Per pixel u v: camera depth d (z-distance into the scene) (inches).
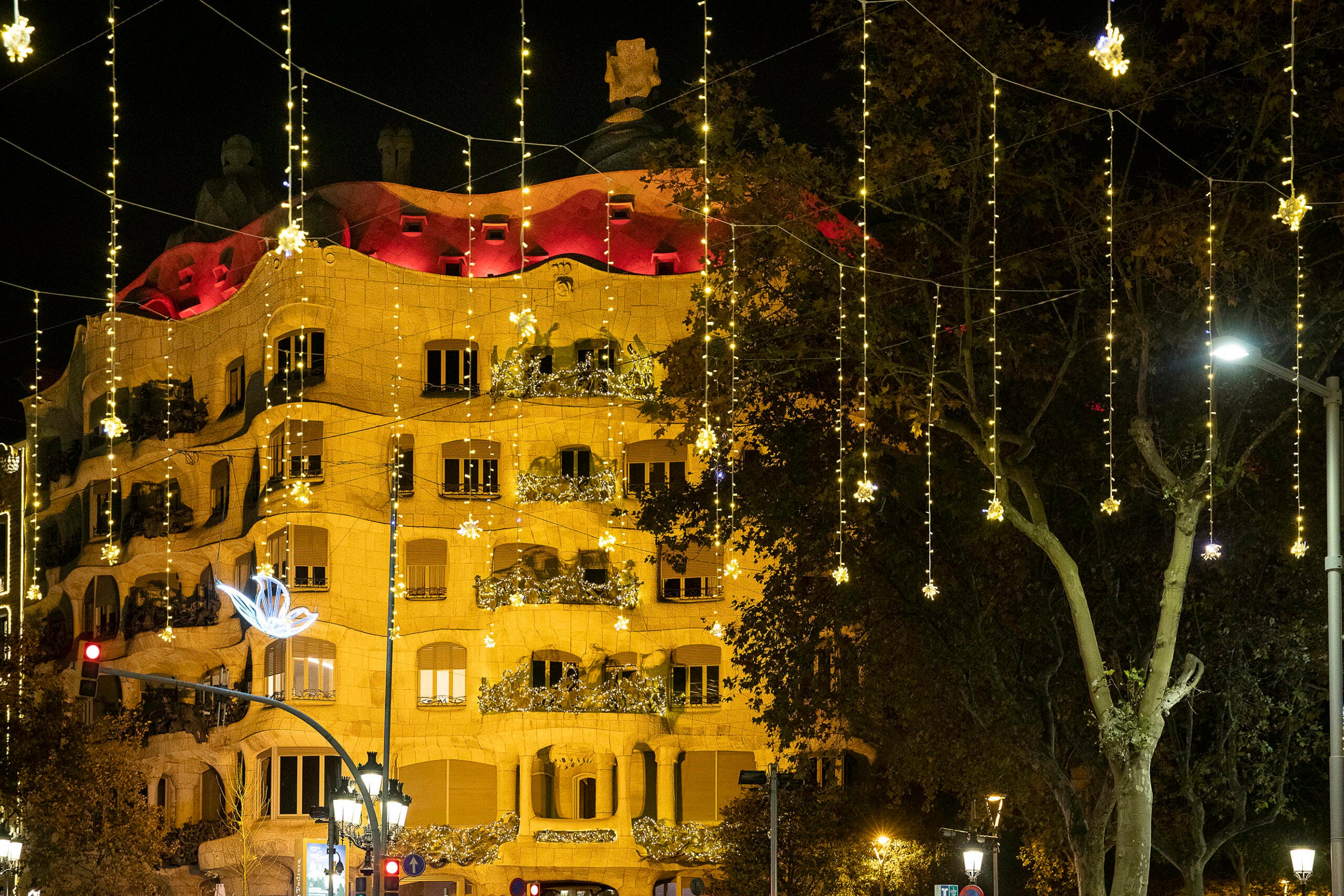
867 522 1295.5
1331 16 1080.8
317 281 2257.6
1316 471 1285.7
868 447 1284.4
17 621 2709.2
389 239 2364.7
